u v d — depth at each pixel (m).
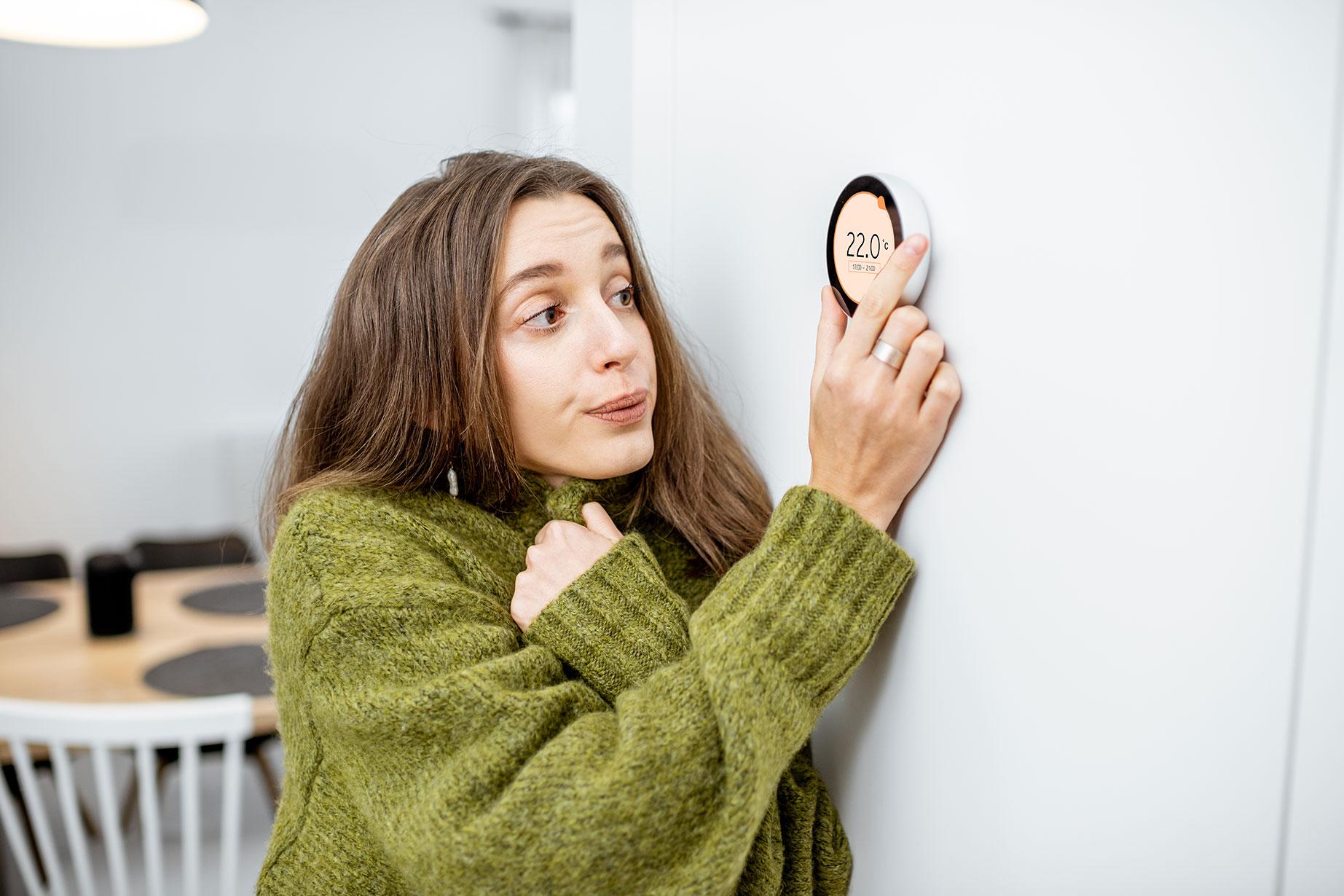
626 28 1.04
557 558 0.78
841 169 0.72
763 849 0.74
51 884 1.52
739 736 0.61
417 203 0.83
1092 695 0.57
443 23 3.71
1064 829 0.60
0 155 3.40
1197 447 0.50
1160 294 0.51
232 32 3.52
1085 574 0.56
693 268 0.94
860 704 0.78
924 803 0.71
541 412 0.79
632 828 0.60
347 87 3.65
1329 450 0.45
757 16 0.80
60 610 2.23
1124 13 0.51
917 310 0.64
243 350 3.71
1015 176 0.58
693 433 0.89
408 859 0.65
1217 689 0.51
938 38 0.62
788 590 0.65
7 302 3.48
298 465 0.94
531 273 0.76
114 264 3.55
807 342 0.78
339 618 0.72
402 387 0.83
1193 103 0.48
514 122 3.85
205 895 1.90
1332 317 0.44
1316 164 0.44
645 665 0.73
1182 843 0.53
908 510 0.71
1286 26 0.44
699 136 0.90
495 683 0.67
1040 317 0.57
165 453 3.71
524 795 0.61
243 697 1.46
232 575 2.60
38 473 3.59
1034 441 0.59
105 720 1.40
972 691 0.66
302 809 0.80
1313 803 0.48
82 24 1.49
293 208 3.68
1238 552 0.49
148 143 3.52
